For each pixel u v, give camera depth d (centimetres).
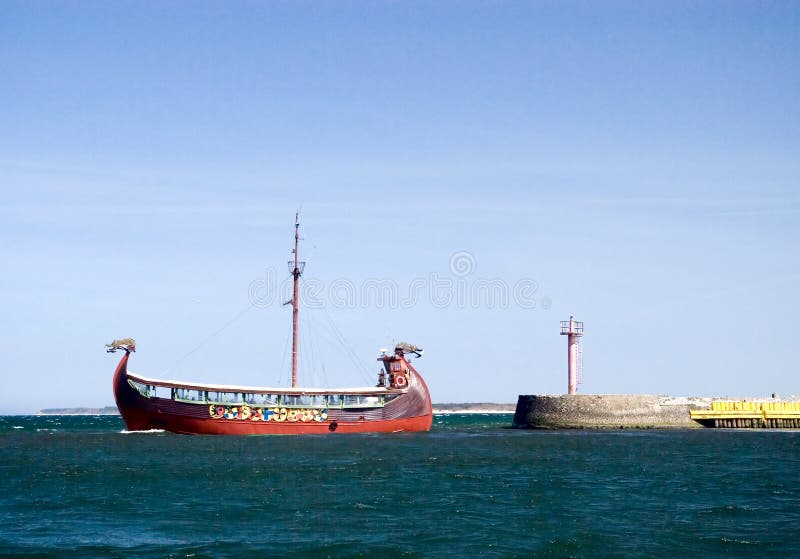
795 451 8331
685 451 8325
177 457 7331
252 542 3959
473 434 11269
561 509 4741
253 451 7862
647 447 8831
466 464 6881
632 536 4075
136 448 8306
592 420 12694
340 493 5278
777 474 6297
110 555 3734
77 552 3788
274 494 5234
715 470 6556
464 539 4012
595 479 5972
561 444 9238
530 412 13100
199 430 9500
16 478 5988
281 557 3709
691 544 3931
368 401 10194
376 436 9988
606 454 7938
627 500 5053
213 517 4522
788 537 4069
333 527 4275
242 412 9581
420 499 5053
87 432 13512
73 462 7006
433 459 7250
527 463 7012
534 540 3997
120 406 9506
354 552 3784
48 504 4919
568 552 3794
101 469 6438
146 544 3928
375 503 4916
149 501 5000
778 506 4859
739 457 7656
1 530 4225
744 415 13175
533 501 5000
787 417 13138
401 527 4269
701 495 5256
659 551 3812
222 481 5769
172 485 5597
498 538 4031
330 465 6694
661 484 5728
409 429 10512
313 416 9900
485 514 4591
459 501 4988
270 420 9681
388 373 10538
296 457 7306
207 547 3866
